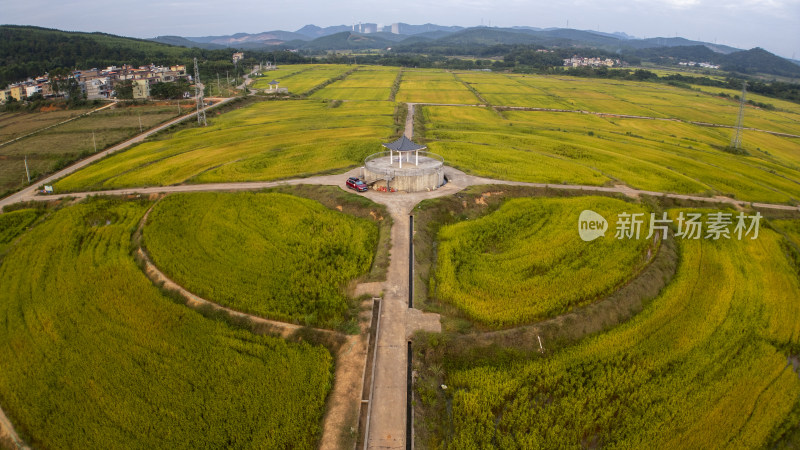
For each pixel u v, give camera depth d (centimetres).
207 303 4238
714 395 3312
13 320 4116
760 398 3300
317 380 3312
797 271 5147
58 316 4134
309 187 6981
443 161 7662
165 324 3972
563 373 3472
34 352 3691
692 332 3975
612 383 3400
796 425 3108
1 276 4906
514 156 8912
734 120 14750
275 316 4009
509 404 3222
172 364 3525
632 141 11112
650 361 3609
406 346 3603
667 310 4278
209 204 6438
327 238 5497
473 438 2947
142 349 3675
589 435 3019
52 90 15462
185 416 3067
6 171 8831
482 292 4384
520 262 4991
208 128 11788
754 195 7481
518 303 4206
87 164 8981
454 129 11900
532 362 3600
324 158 8662
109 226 6009
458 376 3431
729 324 4103
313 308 4144
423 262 4884
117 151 9769
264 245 5334
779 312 4312
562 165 8400
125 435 2942
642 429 3030
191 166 8319
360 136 10606
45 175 8419
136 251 5306
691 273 4947
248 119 13012
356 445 2825
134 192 7125
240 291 4400
